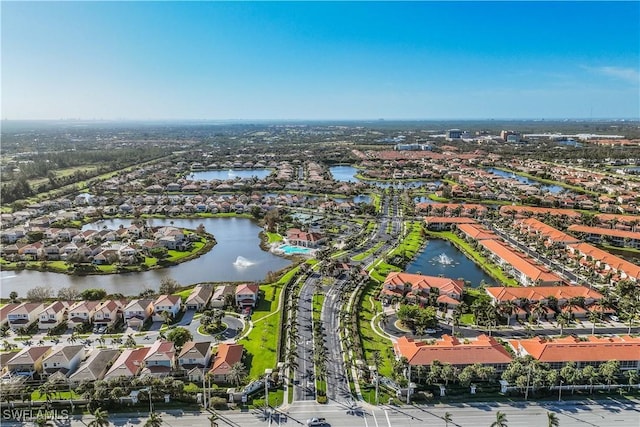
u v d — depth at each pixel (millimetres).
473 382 107188
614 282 170000
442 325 137250
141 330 135250
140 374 108062
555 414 95875
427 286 156125
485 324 137125
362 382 107375
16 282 181875
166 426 92688
